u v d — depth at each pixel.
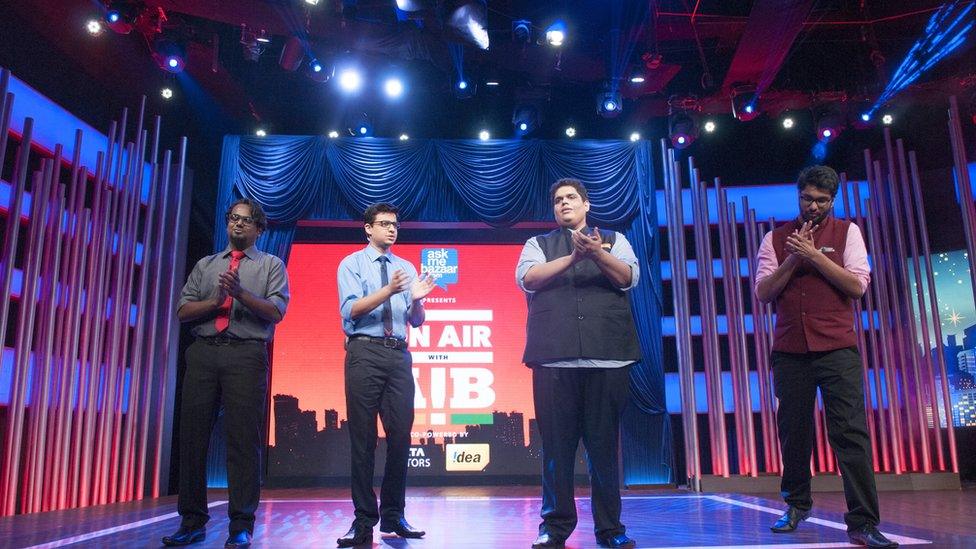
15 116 4.95
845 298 2.65
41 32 5.39
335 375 6.54
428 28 5.72
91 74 6.02
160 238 6.03
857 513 2.41
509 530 3.01
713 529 2.84
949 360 6.47
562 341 2.36
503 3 6.12
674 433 7.15
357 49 6.14
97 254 5.34
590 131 7.66
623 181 6.83
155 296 5.94
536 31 6.09
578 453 6.58
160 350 6.07
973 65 6.41
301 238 6.82
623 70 6.39
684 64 7.00
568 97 7.47
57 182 4.98
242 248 2.81
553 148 6.89
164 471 5.99
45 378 4.81
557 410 2.39
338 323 6.64
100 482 5.30
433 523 3.33
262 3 5.48
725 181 7.57
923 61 6.52
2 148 4.48
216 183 7.36
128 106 6.53
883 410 6.26
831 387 2.58
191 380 2.63
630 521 3.22
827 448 6.30
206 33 5.95
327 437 6.43
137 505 5.07
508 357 6.71
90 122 6.11
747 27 5.77
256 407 2.62
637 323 6.63
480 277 6.85
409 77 6.75
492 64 6.58
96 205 5.31
